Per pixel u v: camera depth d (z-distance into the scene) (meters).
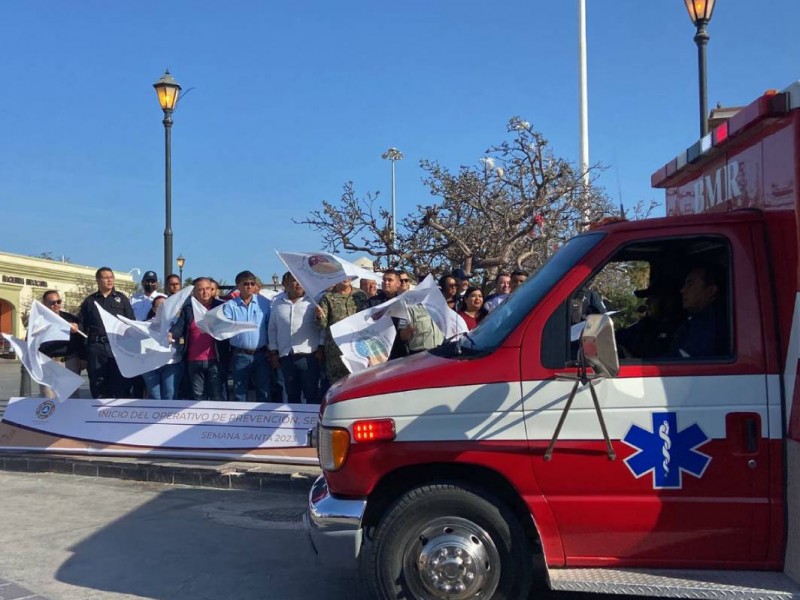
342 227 13.18
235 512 6.62
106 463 7.96
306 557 5.42
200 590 4.79
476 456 3.85
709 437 3.73
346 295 8.12
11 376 27.05
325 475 4.13
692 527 3.75
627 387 3.78
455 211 13.23
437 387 3.95
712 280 3.98
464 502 3.87
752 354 3.74
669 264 4.15
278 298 8.46
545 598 4.57
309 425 7.88
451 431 3.90
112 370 9.38
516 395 3.86
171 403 8.38
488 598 3.87
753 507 3.71
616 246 3.98
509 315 4.12
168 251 12.93
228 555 5.46
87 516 6.50
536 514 3.85
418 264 13.21
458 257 13.15
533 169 12.38
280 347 8.25
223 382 8.88
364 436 3.95
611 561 3.85
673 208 5.30
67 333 8.56
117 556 5.44
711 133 4.29
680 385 3.76
